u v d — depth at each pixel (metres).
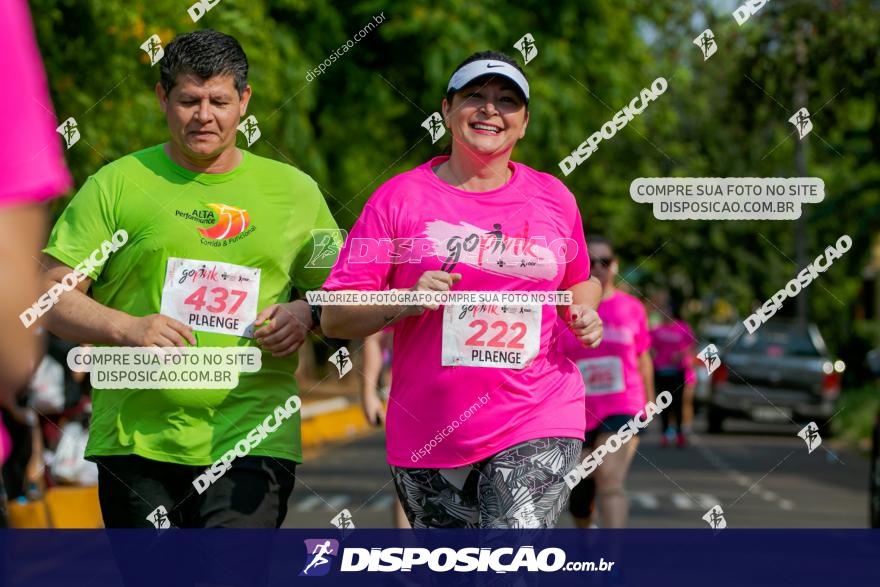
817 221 63.47
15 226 3.71
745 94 41.34
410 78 52.03
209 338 11.27
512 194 11.44
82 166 28.48
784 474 38.56
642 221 79.50
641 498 30.03
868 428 52.41
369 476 34.78
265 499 11.15
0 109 3.68
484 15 49.31
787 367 60.41
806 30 40.06
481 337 11.20
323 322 11.31
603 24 54.09
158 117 29.52
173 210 11.32
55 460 23.48
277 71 40.91
